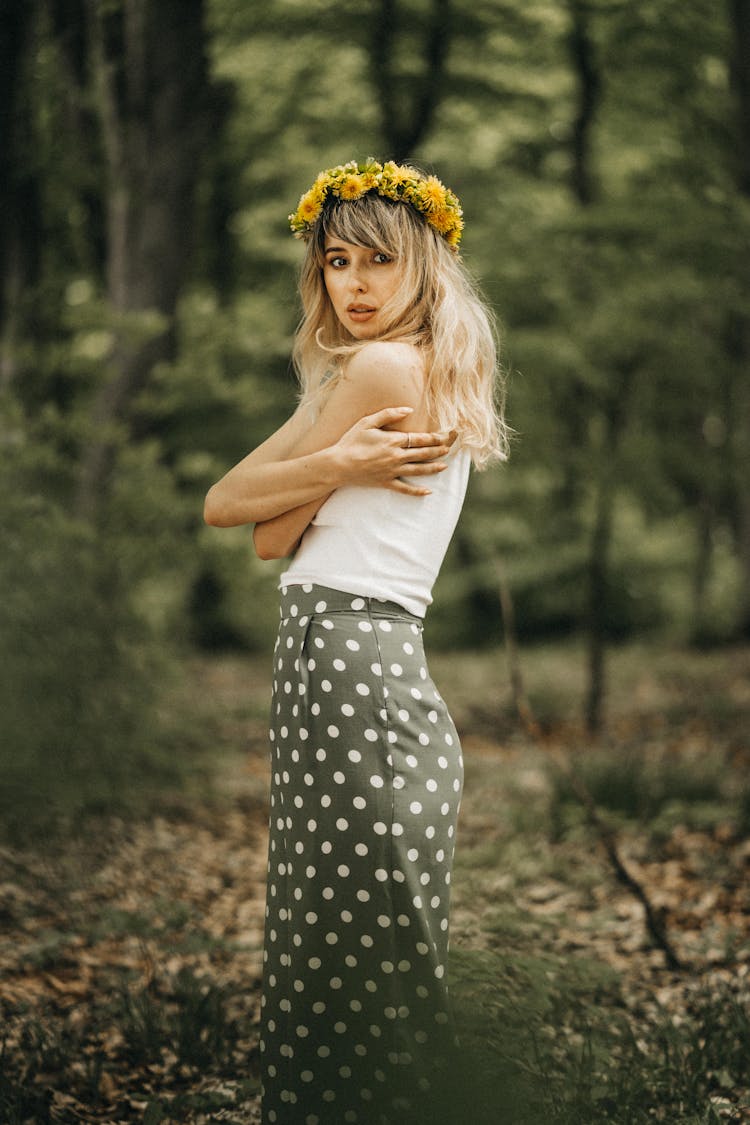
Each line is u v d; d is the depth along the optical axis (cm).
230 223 1333
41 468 574
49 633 495
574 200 1278
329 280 216
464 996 261
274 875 212
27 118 732
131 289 783
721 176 1187
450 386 212
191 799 595
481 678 1304
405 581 209
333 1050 201
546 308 871
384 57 1220
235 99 1166
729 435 1116
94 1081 266
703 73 1259
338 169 215
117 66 779
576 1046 278
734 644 1463
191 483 764
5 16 658
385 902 200
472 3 1202
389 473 204
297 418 213
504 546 1473
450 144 1293
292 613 210
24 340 718
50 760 465
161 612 700
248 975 354
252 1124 252
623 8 1189
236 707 966
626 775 605
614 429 918
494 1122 201
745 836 523
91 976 344
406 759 204
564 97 1309
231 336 794
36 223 737
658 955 362
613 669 1332
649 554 1722
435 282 214
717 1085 267
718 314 946
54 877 425
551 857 488
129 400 745
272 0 1162
